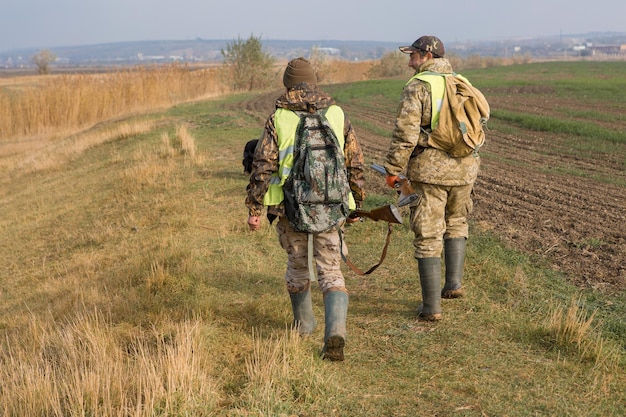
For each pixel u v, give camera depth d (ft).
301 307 14.88
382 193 30.73
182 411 11.21
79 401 11.52
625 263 19.20
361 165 13.76
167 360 12.50
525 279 18.24
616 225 23.48
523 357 13.60
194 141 51.90
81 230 34.78
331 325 13.07
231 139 53.93
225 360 13.66
